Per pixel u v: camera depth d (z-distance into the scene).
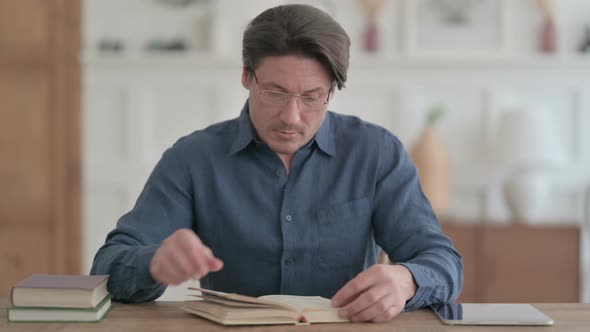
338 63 1.47
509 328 1.31
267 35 1.45
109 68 4.12
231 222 1.68
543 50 3.99
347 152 1.72
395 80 4.07
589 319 1.38
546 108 4.06
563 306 1.48
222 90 4.13
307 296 1.58
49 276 1.44
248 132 1.67
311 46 1.43
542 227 3.74
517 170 3.90
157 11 4.13
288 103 1.47
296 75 1.45
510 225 3.74
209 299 1.39
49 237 3.86
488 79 4.05
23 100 3.81
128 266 1.43
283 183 1.69
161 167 1.72
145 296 1.46
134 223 1.63
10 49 3.79
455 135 4.09
